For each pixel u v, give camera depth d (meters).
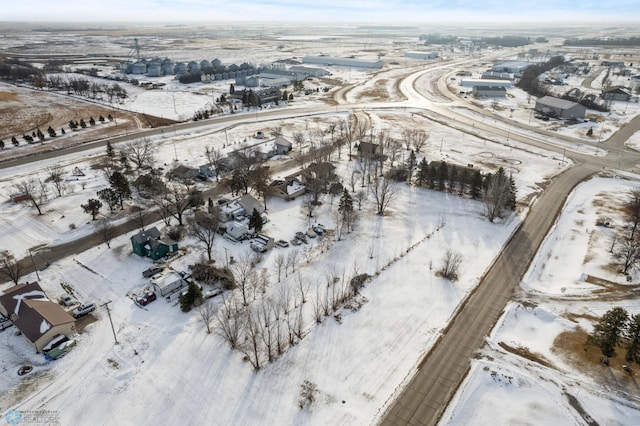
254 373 47.69
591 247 73.94
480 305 59.50
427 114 167.38
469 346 52.00
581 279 65.19
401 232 79.06
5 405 43.78
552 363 49.06
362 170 107.25
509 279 65.38
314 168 98.50
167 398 44.78
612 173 108.12
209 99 186.75
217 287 62.59
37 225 80.25
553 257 71.81
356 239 76.44
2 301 56.12
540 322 56.19
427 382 46.81
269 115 162.12
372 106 179.12
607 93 188.88
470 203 91.25
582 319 56.16
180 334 53.50
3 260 68.56
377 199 86.00
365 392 45.44
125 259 69.75
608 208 88.75
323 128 145.38
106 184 98.19
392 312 57.69
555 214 86.19
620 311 47.66
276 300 59.19
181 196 86.56
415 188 99.00
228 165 105.62
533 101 188.75
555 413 42.84
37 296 57.25
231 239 75.38
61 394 45.22
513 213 86.56
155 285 60.50
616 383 45.91
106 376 47.44
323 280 64.38
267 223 82.06
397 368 48.62
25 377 47.25
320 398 44.59
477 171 94.19
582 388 45.47
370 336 53.31
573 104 159.75
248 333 52.53
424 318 56.69
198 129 142.12
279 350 49.94
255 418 42.47
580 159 118.25
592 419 42.06
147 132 138.25
